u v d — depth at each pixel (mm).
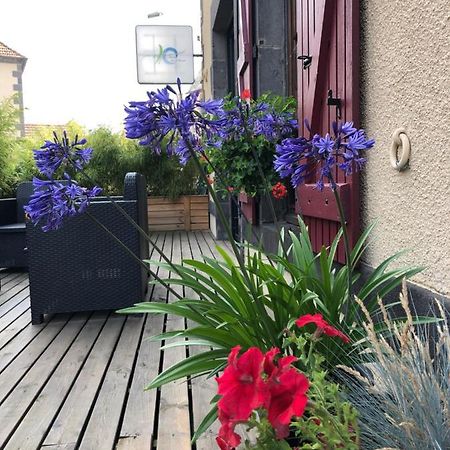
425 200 1496
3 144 5484
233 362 768
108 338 2492
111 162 7426
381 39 1730
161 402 1719
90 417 1618
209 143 1372
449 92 1347
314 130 2396
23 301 3416
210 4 6980
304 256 1602
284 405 731
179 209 7770
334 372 1183
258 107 1841
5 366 2117
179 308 1434
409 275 1388
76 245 2811
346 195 1979
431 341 1349
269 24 3926
